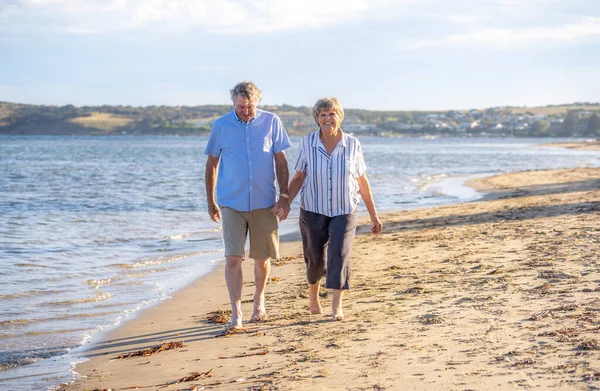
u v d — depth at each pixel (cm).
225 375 442
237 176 550
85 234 1322
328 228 560
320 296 695
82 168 4256
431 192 2353
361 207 1817
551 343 443
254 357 480
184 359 491
